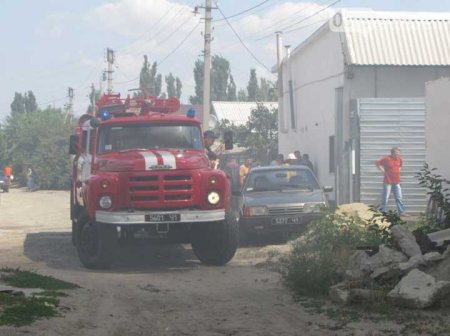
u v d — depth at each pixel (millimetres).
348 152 22312
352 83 22734
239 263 12500
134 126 12672
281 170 16266
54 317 7273
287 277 9758
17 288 8906
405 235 9172
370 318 7402
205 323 7395
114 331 6965
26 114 67875
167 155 11734
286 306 8266
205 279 10695
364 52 22188
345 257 10016
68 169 55188
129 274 11445
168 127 12750
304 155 26250
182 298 8898
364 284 8492
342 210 14734
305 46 27672
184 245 15195
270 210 14594
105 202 11367
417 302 7559
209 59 31422
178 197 11492
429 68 22781
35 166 55344
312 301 8492
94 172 12062
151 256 13703
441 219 12469
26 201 34875
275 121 46062
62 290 9102
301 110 29312
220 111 63688
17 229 19875
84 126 14062
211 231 12156
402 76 22781
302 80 28984
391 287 8320
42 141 56625
